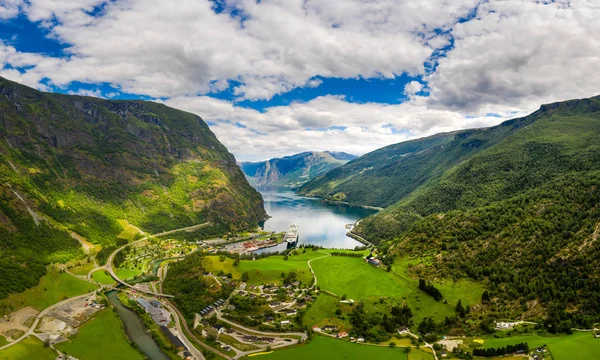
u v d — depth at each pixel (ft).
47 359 599.57
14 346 618.85
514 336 593.83
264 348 617.62
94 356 609.01
